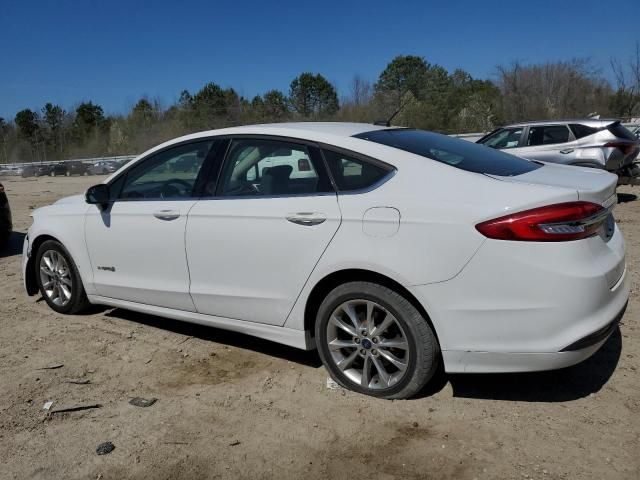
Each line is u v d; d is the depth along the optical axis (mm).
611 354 3916
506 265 2947
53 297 5230
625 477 2680
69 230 4863
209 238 3932
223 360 4156
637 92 29203
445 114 46031
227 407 3486
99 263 4699
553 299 2912
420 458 2898
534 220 2910
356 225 3316
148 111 58188
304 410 3404
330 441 3084
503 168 3521
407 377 3311
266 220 3664
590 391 3453
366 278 3369
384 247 3217
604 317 3033
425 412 3305
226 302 3953
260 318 3826
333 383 3688
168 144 4367
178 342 4508
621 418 3152
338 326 3521
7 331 4867
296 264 3555
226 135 4074
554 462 2811
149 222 4277
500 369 3068
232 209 3830
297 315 3648
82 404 3568
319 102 55188
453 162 3418
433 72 51719
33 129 63812
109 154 55250
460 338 3094
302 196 3576
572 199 2979
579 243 2957
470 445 2980
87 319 5094
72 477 2875
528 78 38094
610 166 10078
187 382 3836
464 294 3043
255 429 3230
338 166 3523
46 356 4324
